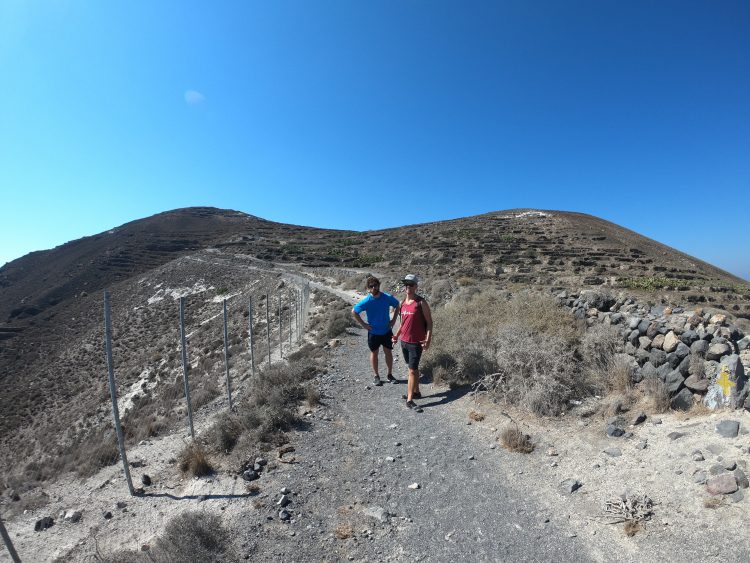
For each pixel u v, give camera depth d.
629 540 3.36
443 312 10.61
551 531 3.64
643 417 5.03
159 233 119.56
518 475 4.56
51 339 57.41
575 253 53.50
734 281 43.81
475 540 3.63
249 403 7.27
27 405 33.44
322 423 6.43
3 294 92.00
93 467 8.05
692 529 3.28
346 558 3.52
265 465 5.20
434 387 7.68
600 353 6.38
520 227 78.00
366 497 4.40
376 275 41.06
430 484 4.56
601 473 4.29
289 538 3.78
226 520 4.11
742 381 4.39
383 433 5.96
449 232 76.00
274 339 21.11
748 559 2.87
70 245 122.19
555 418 5.65
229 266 68.31
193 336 35.31
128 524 4.61
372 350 8.19
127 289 72.12
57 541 4.61
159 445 7.45
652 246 65.00
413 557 3.49
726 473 3.60
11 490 8.25
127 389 26.81
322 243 89.12
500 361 6.85
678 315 5.73
